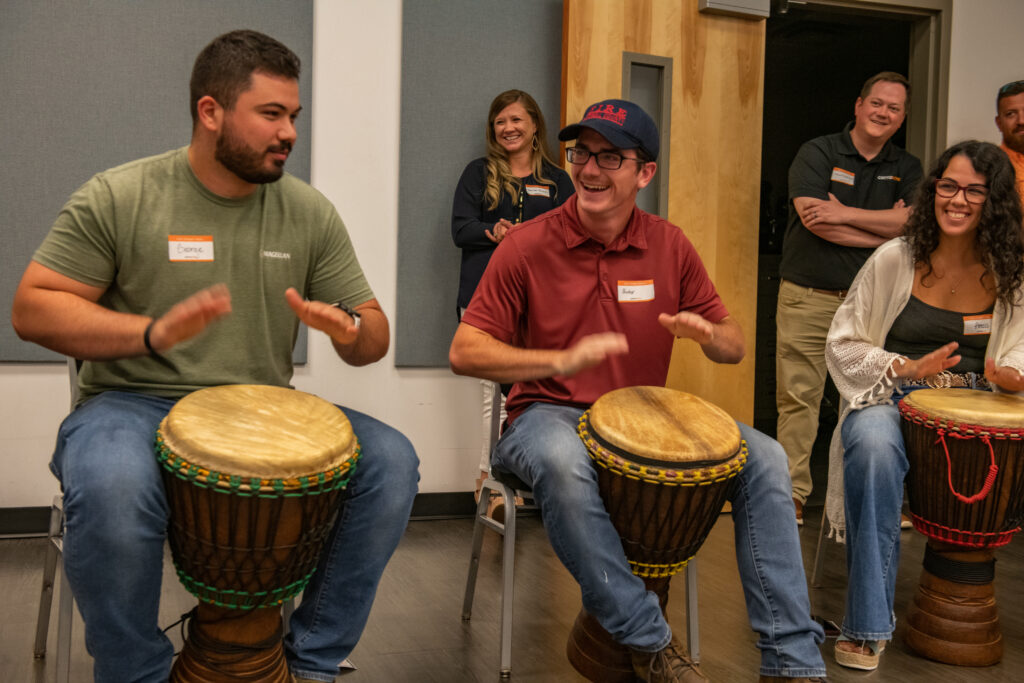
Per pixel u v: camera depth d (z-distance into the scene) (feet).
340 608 5.39
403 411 11.27
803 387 11.74
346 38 10.80
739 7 11.81
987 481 6.79
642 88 11.80
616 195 6.18
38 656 6.67
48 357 9.86
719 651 7.27
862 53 21.94
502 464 6.56
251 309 5.58
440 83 11.16
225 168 5.28
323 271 5.83
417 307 11.21
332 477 4.80
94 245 5.17
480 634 7.47
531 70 11.56
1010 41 13.66
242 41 5.10
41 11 9.64
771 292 18.43
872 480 7.02
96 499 4.54
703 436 5.69
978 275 7.72
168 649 4.94
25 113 9.64
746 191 12.14
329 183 10.83
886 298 7.87
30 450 9.89
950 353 7.20
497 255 6.49
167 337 4.61
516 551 9.98
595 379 6.54
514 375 5.86
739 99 12.07
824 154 11.62
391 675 6.61
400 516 5.37
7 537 9.79
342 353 5.84
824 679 5.76
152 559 4.69
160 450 4.76
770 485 5.93
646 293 6.50
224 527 4.68
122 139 9.98
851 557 7.18
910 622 7.63
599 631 6.44
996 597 9.03
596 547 5.57
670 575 6.01
